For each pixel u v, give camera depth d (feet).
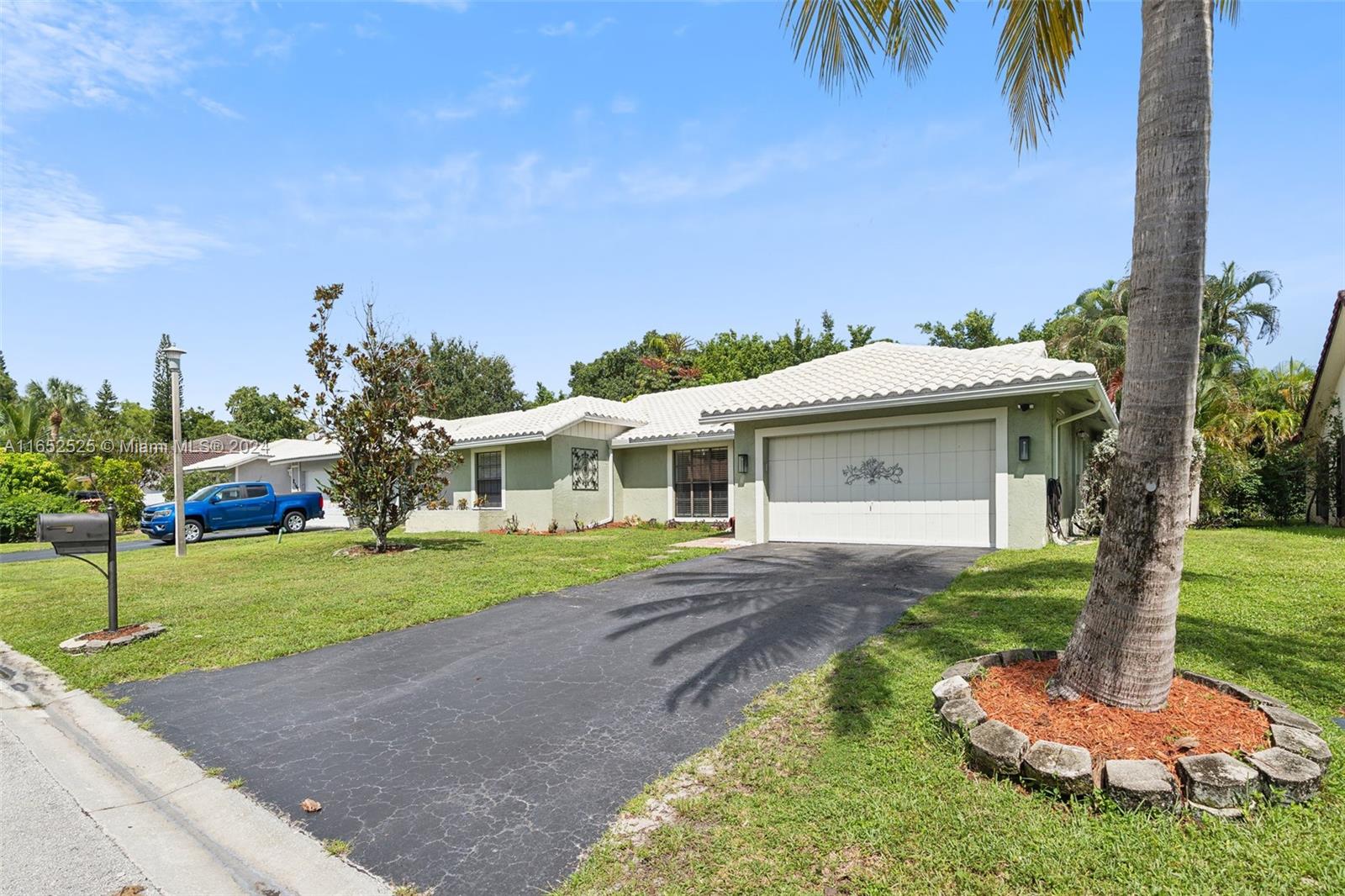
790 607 23.50
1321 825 9.18
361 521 44.55
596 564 34.96
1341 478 51.80
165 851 10.59
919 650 17.66
